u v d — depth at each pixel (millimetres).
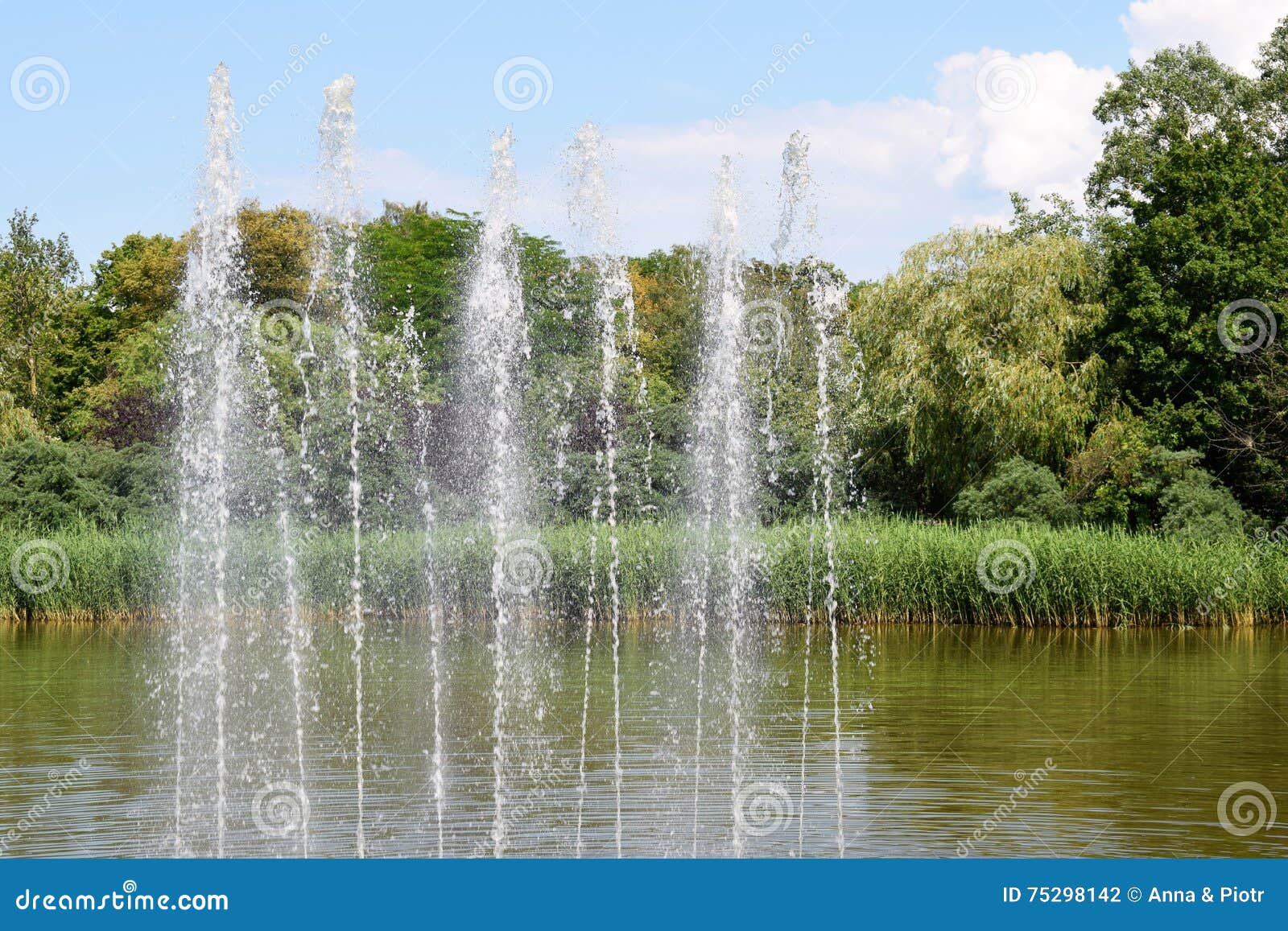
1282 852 9016
